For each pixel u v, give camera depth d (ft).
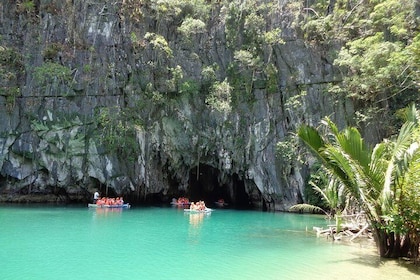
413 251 39.19
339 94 98.84
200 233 56.03
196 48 110.42
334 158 36.78
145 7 110.11
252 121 103.19
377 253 42.60
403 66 83.97
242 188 121.70
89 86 99.81
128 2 107.65
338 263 37.60
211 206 111.75
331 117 98.48
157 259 37.88
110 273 32.32
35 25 102.06
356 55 91.66
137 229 57.72
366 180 37.01
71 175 97.50
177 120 104.22
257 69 105.81
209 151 105.81
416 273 33.96
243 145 102.78
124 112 100.37
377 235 40.22
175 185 114.52
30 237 47.62
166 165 106.93
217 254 41.06
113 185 98.43
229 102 103.24
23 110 95.86
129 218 71.61
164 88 104.06
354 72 97.19
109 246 43.57
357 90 95.40
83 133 97.40
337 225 49.39
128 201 106.42
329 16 104.42
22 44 100.63
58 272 32.14
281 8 110.01
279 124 102.78
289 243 48.78
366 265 36.68
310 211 93.25
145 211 86.58
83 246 42.98
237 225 66.95
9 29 100.27
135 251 41.34
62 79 97.55
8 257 36.88
